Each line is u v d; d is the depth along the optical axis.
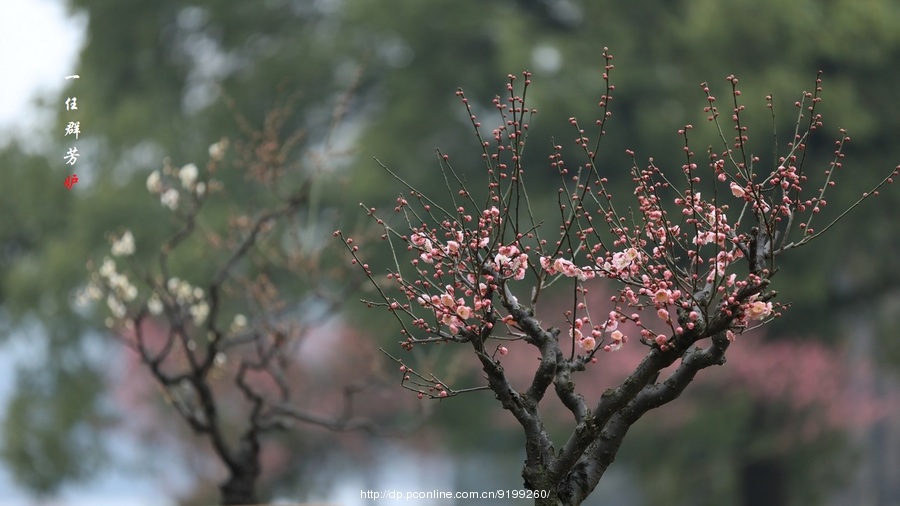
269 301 9.14
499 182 4.58
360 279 9.43
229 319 14.49
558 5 24.16
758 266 4.49
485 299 4.52
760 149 19.34
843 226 19.62
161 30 25.00
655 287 4.47
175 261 18.92
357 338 10.59
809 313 20.34
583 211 4.62
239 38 25.09
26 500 23.09
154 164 23.05
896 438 28.44
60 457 22.03
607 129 20.92
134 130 23.16
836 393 19.84
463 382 21.45
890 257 20.58
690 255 4.61
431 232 4.61
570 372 4.61
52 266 21.42
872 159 19.84
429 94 22.92
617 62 21.06
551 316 19.03
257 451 8.69
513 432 22.41
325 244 9.53
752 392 19.11
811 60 20.05
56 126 23.17
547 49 21.91
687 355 4.52
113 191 21.59
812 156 19.78
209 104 23.84
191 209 8.57
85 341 22.20
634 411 4.55
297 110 23.94
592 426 4.47
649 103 20.70
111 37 24.64
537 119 20.83
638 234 4.66
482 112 23.42
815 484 20.58
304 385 21.53
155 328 20.86
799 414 19.42
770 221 4.59
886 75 20.34
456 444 22.62
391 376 10.16
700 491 20.38
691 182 4.58
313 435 22.31
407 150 22.16
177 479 22.62
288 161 22.52
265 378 19.75
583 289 4.60
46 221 23.17
